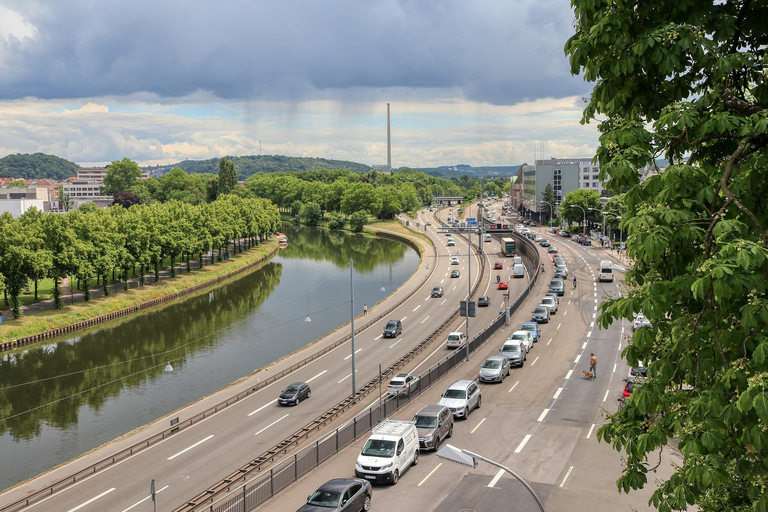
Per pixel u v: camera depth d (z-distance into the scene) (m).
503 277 133.88
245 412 57.88
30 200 198.88
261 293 133.62
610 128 13.62
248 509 34.28
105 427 61.50
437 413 44.50
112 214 143.00
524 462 40.38
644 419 13.04
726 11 12.38
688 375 12.38
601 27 12.86
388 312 104.44
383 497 35.62
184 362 83.81
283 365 75.00
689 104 12.09
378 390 62.41
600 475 37.88
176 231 143.62
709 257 11.30
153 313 115.81
